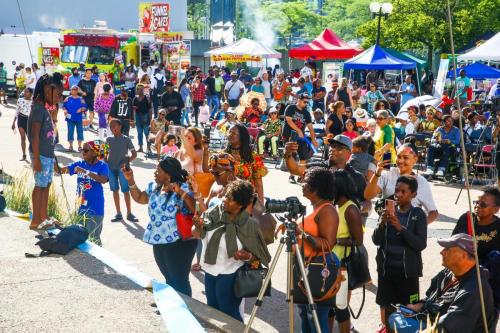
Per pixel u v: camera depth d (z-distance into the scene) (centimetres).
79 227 876
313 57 3203
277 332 723
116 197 1193
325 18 7988
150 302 690
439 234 1124
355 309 798
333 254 584
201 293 833
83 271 782
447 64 2630
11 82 3716
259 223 639
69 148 1975
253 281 635
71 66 3566
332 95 2383
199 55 5678
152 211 709
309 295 548
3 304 677
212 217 638
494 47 2206
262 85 2725
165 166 698
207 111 2478
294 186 1529
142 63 3475
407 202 662
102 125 2041
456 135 1636
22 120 1752
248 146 806
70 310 664
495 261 598
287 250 555
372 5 2702
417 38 4134
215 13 7888
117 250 1024
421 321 571
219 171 723
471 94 2630
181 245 709
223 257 639
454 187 1562
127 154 1186
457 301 538
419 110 2008
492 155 1597
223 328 619
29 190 1145
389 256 657
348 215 647
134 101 1970
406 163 755
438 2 3988
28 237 916
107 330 619
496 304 594
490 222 635
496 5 4006
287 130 1600
